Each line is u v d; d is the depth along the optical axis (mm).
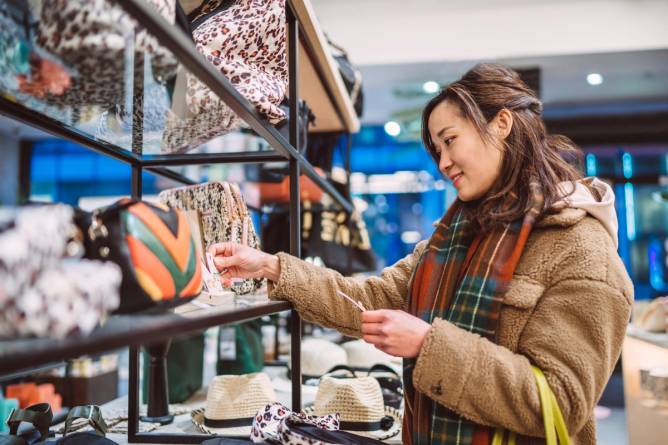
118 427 1613
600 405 5066
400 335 1053
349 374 2064
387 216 7926
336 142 2826
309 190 2410
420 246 1615
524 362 1015
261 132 1214
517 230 1160
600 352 1005
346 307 1461
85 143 1307
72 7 657
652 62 4855
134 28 695
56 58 786
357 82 2607
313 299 1427
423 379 1019
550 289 1089
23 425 1433
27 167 6746
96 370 2395
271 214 2777
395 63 4809
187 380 2018
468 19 4703
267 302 1288
